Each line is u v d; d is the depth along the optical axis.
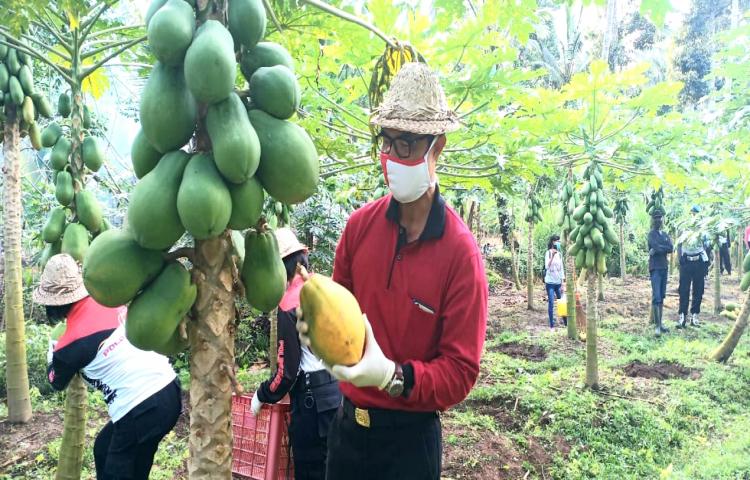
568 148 7.63
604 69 5.86
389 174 2.07
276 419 3.96
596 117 6.42
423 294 2.13
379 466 2.34
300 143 1.60
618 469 5.19
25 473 4.71
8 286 5.54
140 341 1.52
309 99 4.77
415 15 4.15
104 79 4.83
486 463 5.08
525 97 4.89
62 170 4.09
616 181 8.66
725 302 14.16
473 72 4.24
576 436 5.76
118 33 4.66
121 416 3.37
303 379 3.74
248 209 1.56
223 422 1.57
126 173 9.71
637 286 16.88
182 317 1.55
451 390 1.99
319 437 3.73
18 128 5.28
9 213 5.36
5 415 5.80
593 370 7.03
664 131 6.69
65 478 3.61
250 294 1.71
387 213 2.21
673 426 6.09
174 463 4.89
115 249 1.51
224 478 1.57
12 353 5.57
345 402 2.44
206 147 1.57
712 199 8.66
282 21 2.62
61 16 3.69
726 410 6.70
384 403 2.24
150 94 1.49
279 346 3.60
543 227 18.39
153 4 1.61
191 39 1.47
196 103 1.55
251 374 7.45
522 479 4.96
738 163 8.12
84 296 3.37
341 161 5.21
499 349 9.44
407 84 1.97
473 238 2.18
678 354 8.59
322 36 2.92
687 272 10.97
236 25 1.60
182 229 1.52
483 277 2.13
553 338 9.88
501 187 5.89
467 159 5.50
